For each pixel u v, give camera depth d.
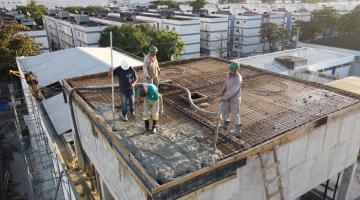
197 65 18.03
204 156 8.23
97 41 58.12
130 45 43.97
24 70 31.23
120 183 9.55
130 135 9.39
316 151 11.26
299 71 38.19
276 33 75.56
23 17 68.69
